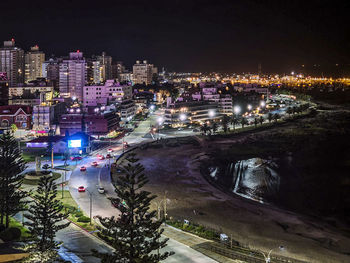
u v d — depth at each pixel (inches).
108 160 6053.2
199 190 4722.0
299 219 3846.0
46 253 2310.5
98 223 3314.5
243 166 6205.7
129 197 2021.4
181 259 2532.0
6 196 2979.8
